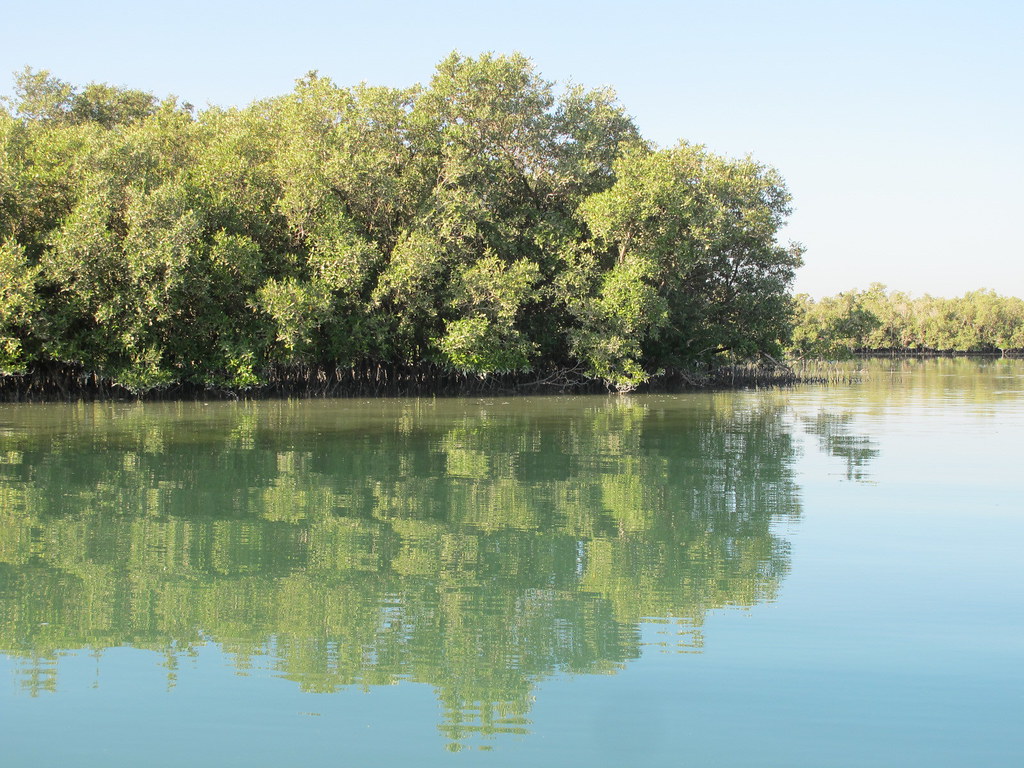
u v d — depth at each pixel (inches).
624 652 339.0
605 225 1680.6
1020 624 364.2
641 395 1800.0
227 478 703.7
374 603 397.4
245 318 1556.3
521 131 1760.6
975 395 1753.2
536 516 571.5
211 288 1512.1
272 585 421.7
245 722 281.1
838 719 283.3
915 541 500.4
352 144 1579.7
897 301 5492.1
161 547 487.2
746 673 318.0
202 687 307.3
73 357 1409.9
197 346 1547.7
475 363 1672.0
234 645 345.4
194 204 1478.8
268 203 1605.6
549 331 1883.6
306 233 1589.6
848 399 1646.2
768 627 363.3
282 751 262.7
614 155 1897.1
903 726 278.8
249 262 1480.1
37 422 1120.2
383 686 310.3
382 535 519.2
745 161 2066.9
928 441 956.6
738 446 917.2
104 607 388.8
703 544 498.0
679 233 1806.1
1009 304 5605.3
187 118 1734.7
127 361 1482.5
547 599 401.7
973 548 483.5
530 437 998.4
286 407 1407.5
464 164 1635.1
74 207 1421.0
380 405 1472.7
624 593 411.5
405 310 1632.6
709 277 2132.1
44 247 1438.2
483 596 406.3
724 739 270.8
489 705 293.6
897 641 346.9
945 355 5339.6
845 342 2667.3
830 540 505.7
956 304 5423.2
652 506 604.4
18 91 1907.0
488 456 840.3
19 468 742.5
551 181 1820.9
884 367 3282.5
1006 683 308.8
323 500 619.2
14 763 255.4
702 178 1875.0
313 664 327.3
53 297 1416.1
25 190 1380.4
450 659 332.2
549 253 1774.1
